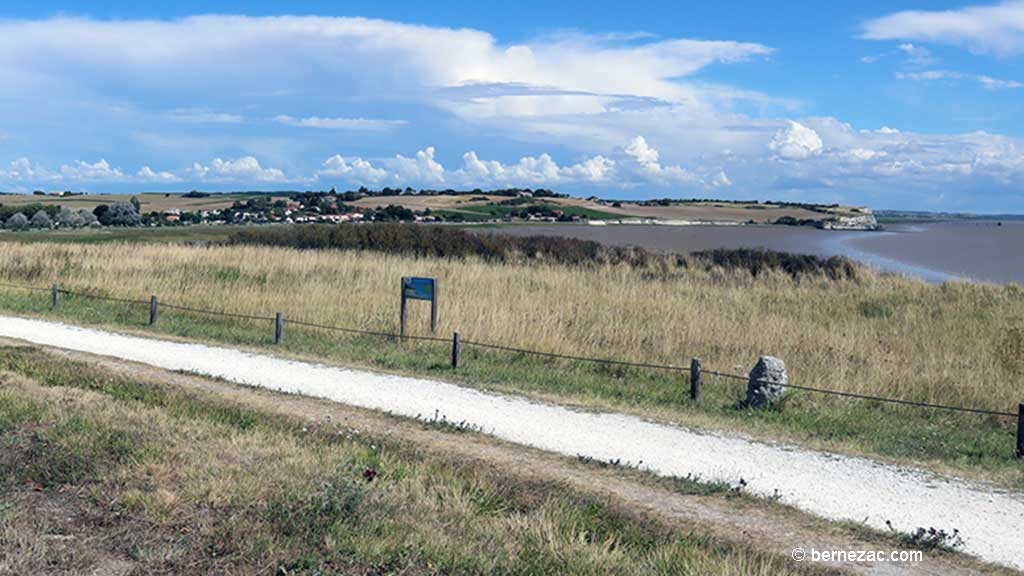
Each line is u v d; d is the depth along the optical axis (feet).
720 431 40.32
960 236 417.69
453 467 33.19
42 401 38.99
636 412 43.65
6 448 31.48
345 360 56.59
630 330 61.93
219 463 30.66
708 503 30.32
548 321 63.72
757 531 27.73
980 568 25.14
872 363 53.36
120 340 63.67
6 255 107.76
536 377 51.80
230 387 47.65
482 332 61.93
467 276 87.97
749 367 53.72
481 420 41.39
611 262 116.88
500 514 28.17
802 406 45.34
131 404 40.52
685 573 23.49
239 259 103.65
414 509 27.25
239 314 70.38
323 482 28.94
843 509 30.01
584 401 45.91
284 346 61.46
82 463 30.22
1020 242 342.64
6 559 22.39
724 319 66.54
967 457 36.99
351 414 42.06
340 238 140.36
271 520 25.67
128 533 24.67
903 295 88.63
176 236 217.36
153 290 85.30
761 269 109.70
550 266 106.63
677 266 114.11
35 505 26.58
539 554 24.35
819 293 89.81
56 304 79.87
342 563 23.08
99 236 214.48
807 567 24.80
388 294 78.23
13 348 57.72
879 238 371.76
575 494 30.60
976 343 61.82
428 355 58.29
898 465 35.53
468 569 23.08
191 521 25.59
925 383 48.60
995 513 29.91
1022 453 37.11
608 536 26.58
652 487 31.94
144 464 30.32
